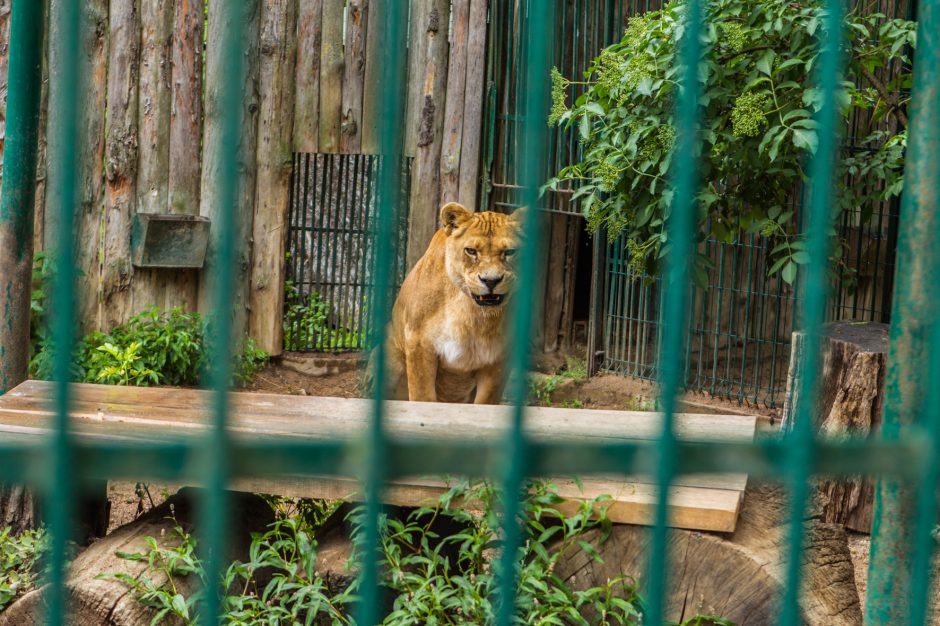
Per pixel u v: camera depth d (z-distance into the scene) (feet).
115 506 21.84
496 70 35.47
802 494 5.36
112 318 32.32
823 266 5.33
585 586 14.51
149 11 32.19
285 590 15.15
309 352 35.24
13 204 18.31
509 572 5.09
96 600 13.89
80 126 4.81
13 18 17.65
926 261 5.84
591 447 5.16
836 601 14.66
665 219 22.02
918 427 5.65
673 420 5.19
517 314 5.05
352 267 37.19
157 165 32.63
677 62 21.01
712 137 21.27
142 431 15.64
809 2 21.16
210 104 32.76
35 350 28.68
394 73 4.91
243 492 17.28
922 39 5.84
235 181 4.68
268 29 33.42
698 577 13.89
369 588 4.98
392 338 25.21
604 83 23.11
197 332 31.73
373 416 4.96
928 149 5.84
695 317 33.45
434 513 15.35
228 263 4.72
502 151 35.91
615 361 34.09
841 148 24.89
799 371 22.06
